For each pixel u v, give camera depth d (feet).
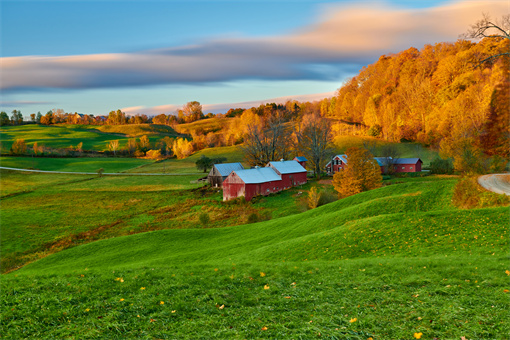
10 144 647.56
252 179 277.44
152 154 630.33
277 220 159.22
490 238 75.31
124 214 249.55
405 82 514.68
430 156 382.22
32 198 302.25
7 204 279.49
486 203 99.19
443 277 52.39
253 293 49.29
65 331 37.65
